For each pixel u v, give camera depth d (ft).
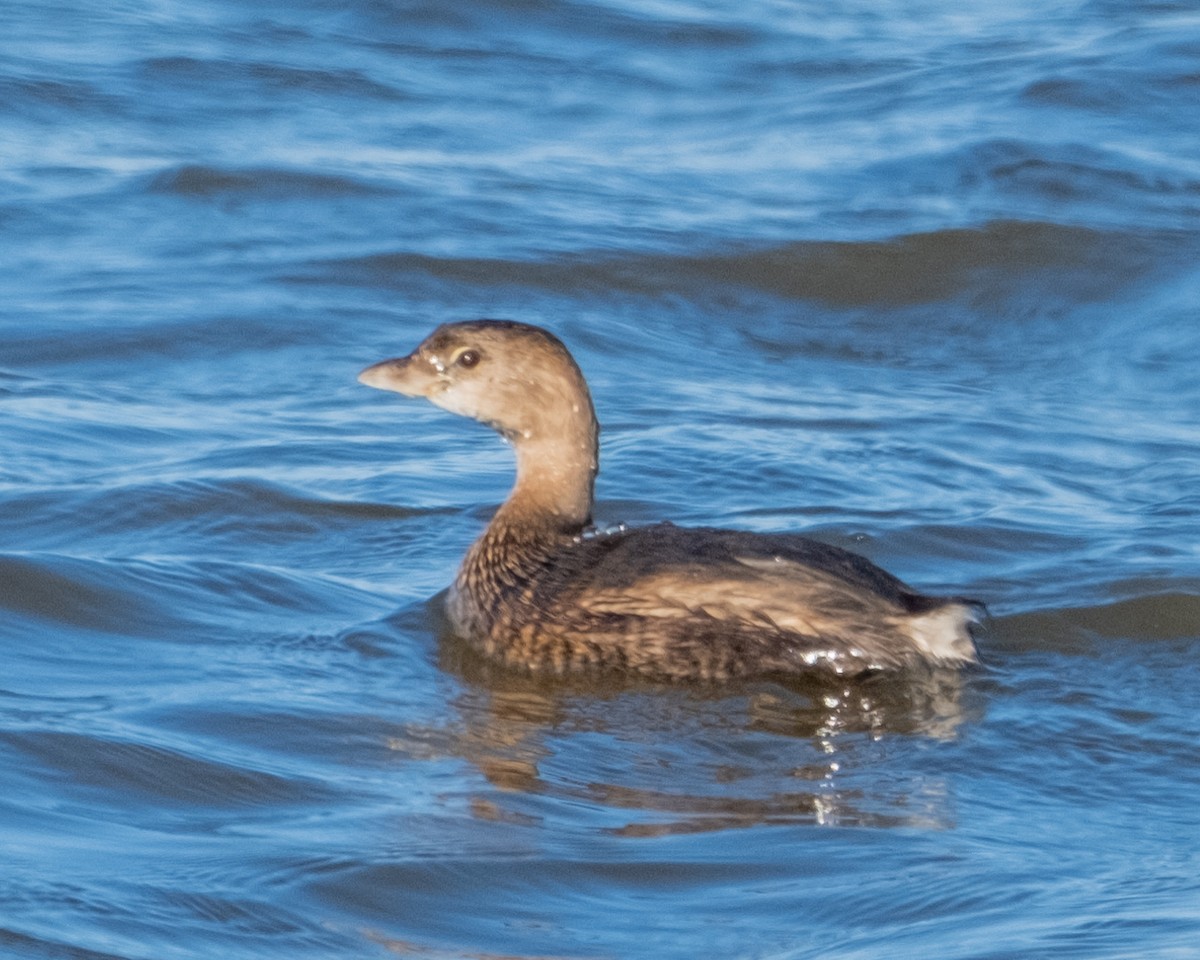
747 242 74.59
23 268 69.82
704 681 37.96
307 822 30.04
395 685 37.37
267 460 52.39
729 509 49.16
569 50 105.91
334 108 93.91
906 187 81.92
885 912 26.86
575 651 38.55
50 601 39.93
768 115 95.09
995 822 30.83
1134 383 64.08
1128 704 36.50
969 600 38.24
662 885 28.07
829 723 35.73
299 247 73.05
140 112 90.79
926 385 63.26
